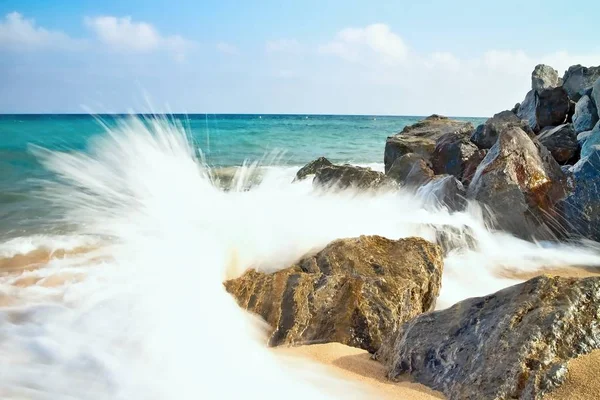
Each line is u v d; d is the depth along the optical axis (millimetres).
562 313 3820
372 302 5770
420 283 6332
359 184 11164
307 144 37656
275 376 4457
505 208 9766
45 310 5934
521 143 10352
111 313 5613
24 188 14062
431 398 3916
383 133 49781
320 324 5637
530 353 3662
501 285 7887
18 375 4379
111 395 4078
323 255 6727
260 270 6902
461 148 13164
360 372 4590
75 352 4805
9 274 7453
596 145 10297
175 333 5172
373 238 7059
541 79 20016
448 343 4246
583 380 3410
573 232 9539
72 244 8891
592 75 18359
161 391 4152
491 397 3551
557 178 10117
